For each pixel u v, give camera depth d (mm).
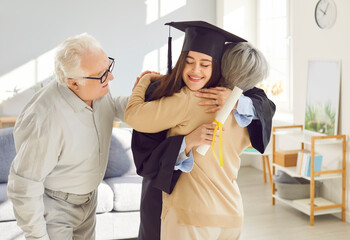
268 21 6051
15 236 3436
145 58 6582
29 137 1855
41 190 1925
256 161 6324
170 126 1736
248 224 4211
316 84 4504
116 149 4035
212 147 1664
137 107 1763
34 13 6141
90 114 1993
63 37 6273
